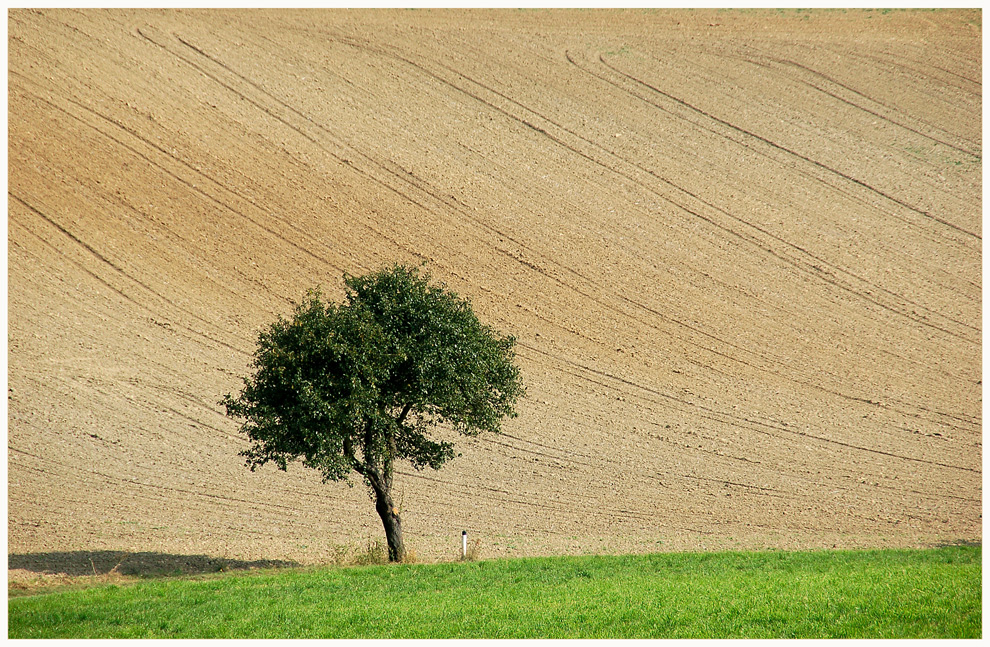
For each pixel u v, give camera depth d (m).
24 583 52.94
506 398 64.69
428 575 53.47
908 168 170.50
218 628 41.75
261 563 61.12
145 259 120.81
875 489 85.50
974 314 131.62
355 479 84.38
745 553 61.38
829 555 59.94
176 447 86.06
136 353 102.62
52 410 88.75
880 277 139.38
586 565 56.62
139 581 54.22
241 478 81.69
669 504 80.31
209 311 113.75
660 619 42.16
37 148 134.88
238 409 60.56
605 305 126.25
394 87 179.62
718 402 106.00
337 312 60.31
